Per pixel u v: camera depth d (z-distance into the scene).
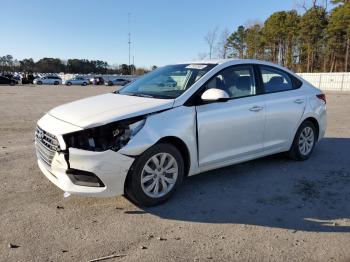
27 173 5.46
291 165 6.02
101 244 3.42
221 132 4.82
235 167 5.88
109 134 3.93
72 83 59.12
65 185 3.97
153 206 4.32
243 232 3.71
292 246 3.43
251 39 78.44
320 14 63.72
